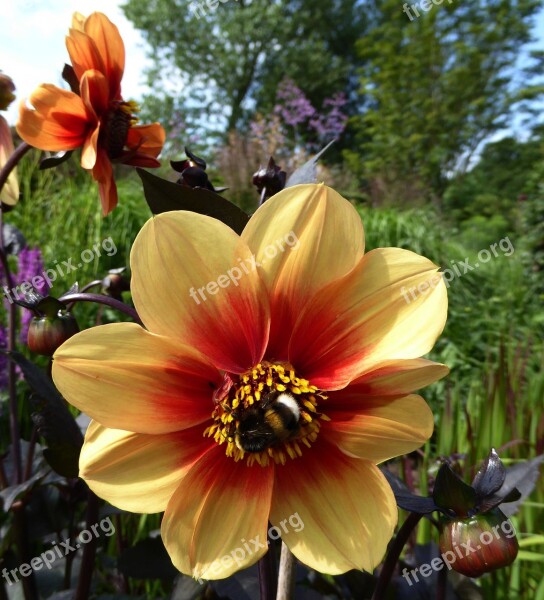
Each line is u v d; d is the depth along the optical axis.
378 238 1.10
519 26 2.65
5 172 0.26
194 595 0.23
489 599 0.30
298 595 0.23
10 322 0.30
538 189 1.65
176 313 0.13
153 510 0.14
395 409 0.14
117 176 1.18
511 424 0.42
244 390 0.14
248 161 1.20
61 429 0.19
